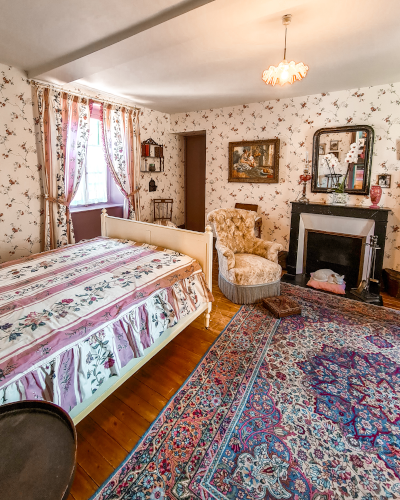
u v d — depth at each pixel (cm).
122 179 426
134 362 180
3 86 281
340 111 368
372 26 202
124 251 263
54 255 252
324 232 378
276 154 421
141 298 184
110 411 172
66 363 136
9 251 310
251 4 162
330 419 163
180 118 505
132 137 432
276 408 171
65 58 253
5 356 121
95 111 385
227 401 177
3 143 290
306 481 130
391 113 338
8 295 175
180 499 123
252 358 218
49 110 315
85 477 133
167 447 147
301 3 164
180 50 240
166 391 188
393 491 126
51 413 81
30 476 63
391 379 195
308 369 206
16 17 187
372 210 334
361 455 142
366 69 288
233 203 482
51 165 324
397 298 327
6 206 302
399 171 342
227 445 148
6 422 78
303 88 355
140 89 359
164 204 526
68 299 169
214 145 482
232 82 330
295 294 338
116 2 168
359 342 238
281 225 441
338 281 347
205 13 172
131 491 127
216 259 471
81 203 406
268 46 233
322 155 385
